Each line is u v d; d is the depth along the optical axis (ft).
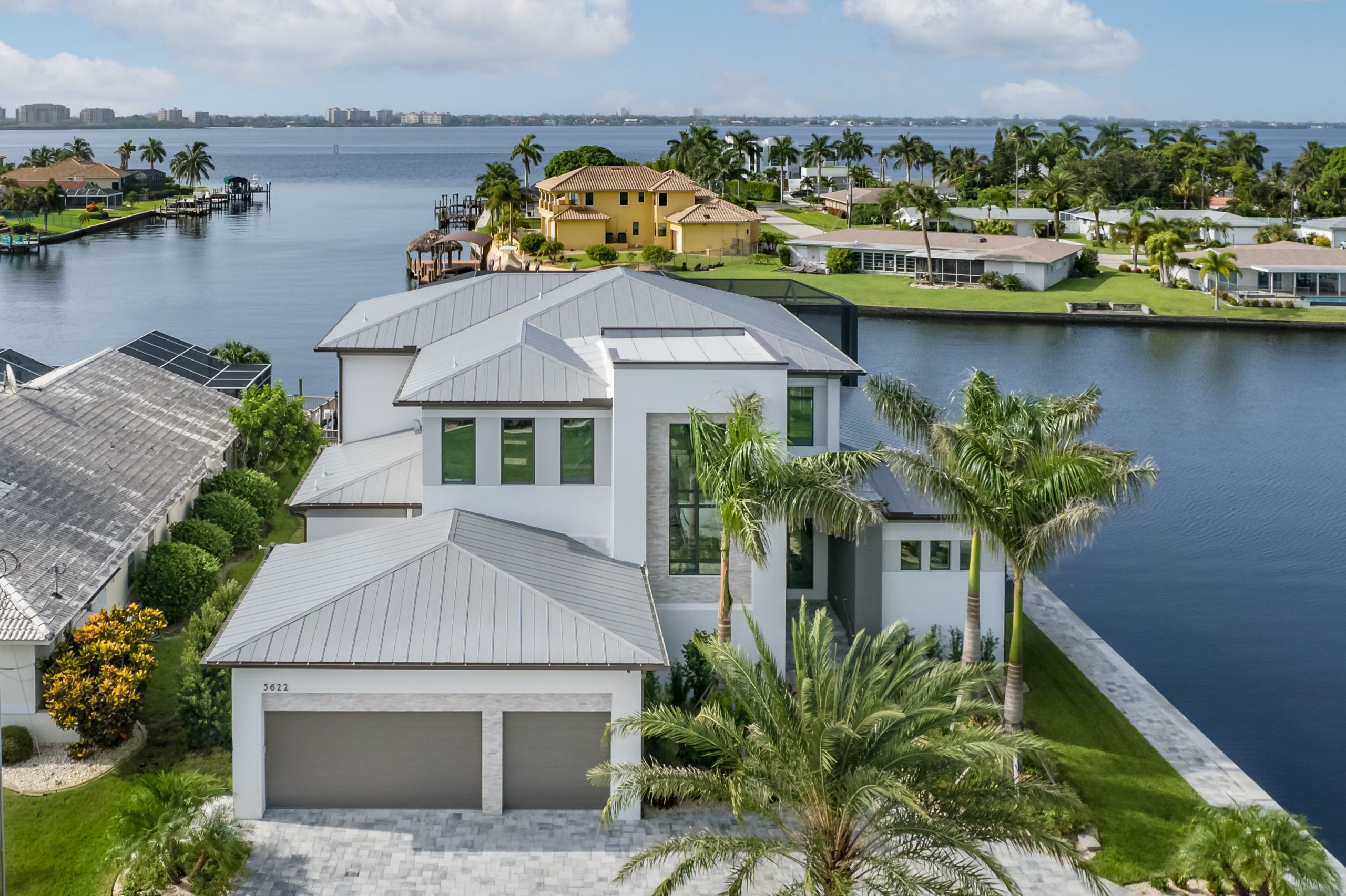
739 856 88.53
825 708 75.15
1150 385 312.71
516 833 91.56
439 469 113.29
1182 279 451.12
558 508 114.32
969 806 72.54
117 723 99.09
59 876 85.61
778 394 109.91
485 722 93.20
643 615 100.99
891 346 355.97
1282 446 256.73
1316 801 113.09
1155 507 212.43
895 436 142.00
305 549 112.98
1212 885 88.17
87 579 111.45
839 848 73.00
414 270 482.28
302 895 82.69
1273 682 140.97
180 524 139.44
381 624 93.66
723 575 104.47
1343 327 388.78
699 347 118.52
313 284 461.78
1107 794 101.60
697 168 634.02
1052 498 98.58
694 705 107.14
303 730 93.25
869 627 120.88
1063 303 415.64
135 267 512.22
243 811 92.27
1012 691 104.78
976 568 107.65
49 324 370.73
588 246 485.56
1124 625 159.02
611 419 112.78
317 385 290.15
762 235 526.57
